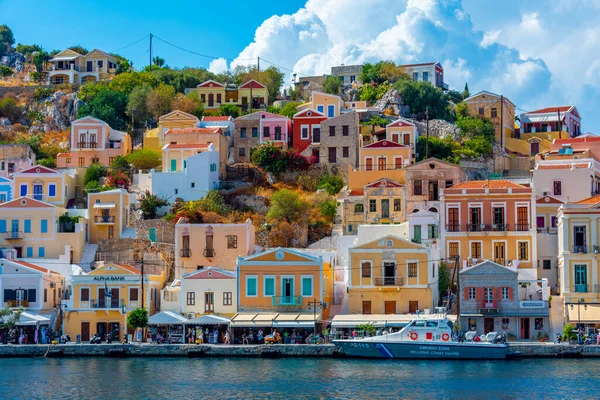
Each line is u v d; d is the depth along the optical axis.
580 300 111.94
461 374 91.06
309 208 140.62
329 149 154.88
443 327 100.50
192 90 194.75
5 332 113.12
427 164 136.50
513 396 81.25
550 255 122.88
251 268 116.00
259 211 142.62
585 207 113.62
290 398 81.69
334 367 96.06
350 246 128.25
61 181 146.25
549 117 187.50
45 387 87.19
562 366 94.88
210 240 126.00
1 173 153.38
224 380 89.62
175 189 145.12
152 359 103.44
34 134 183.62
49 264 128.25
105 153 164.00
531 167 166.75
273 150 153.25
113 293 116.81
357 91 199.75
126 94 190.00
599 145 153.00
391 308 115.38
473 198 123.50
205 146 151.12
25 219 133.75
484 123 174.75
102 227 137.00
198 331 110.62
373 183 137.00
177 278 124.88
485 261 109.88
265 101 194.62
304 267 115.31
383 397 81.50
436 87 193.12
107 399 82.19
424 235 124.50
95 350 106.25
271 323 109.31
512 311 108.69
